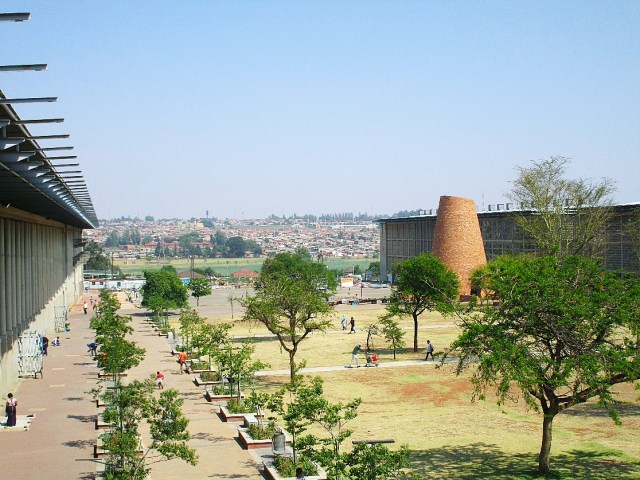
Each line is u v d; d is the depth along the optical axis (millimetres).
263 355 57906
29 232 52688
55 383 44969
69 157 27922
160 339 69875
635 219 77625
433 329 75125
